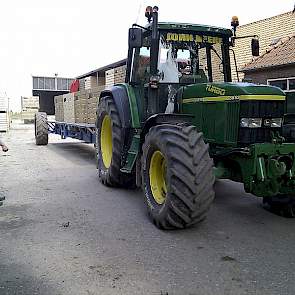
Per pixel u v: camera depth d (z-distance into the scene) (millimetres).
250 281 3150
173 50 5430
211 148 4762
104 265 3463
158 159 4648
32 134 18453
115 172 6230
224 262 3514
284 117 4809
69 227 4500
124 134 5977
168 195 4160
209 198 4102
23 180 7184
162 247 3867
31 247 3898
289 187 4355
